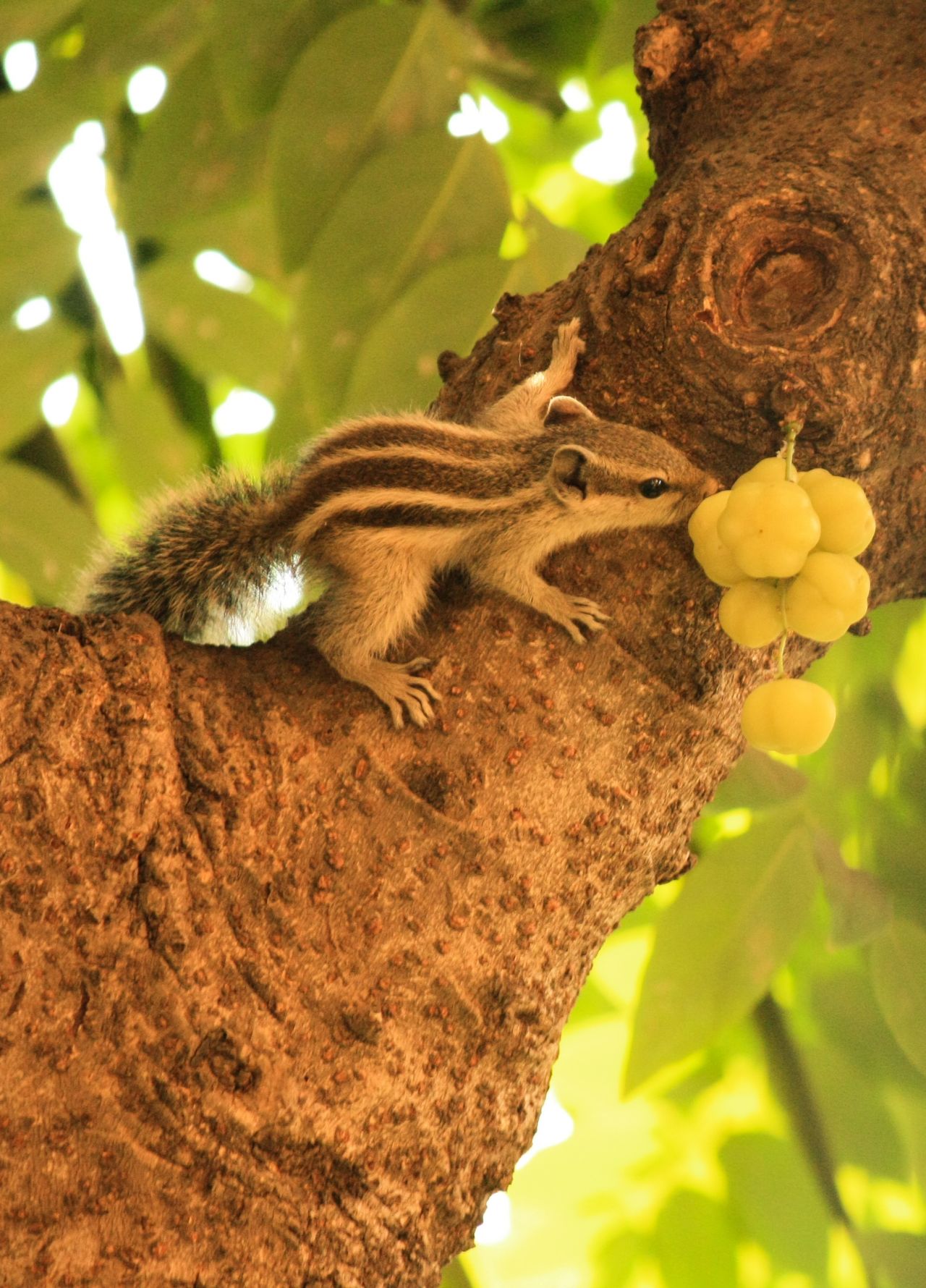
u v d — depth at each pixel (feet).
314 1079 8.80
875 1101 9.78
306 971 8.83
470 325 9.49
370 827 8.89
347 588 9.07
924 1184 9.76
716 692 8.98
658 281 9.05
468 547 9.11
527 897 8.89
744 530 8.86
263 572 9.22
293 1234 8.77
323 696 8.95
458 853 8.89
